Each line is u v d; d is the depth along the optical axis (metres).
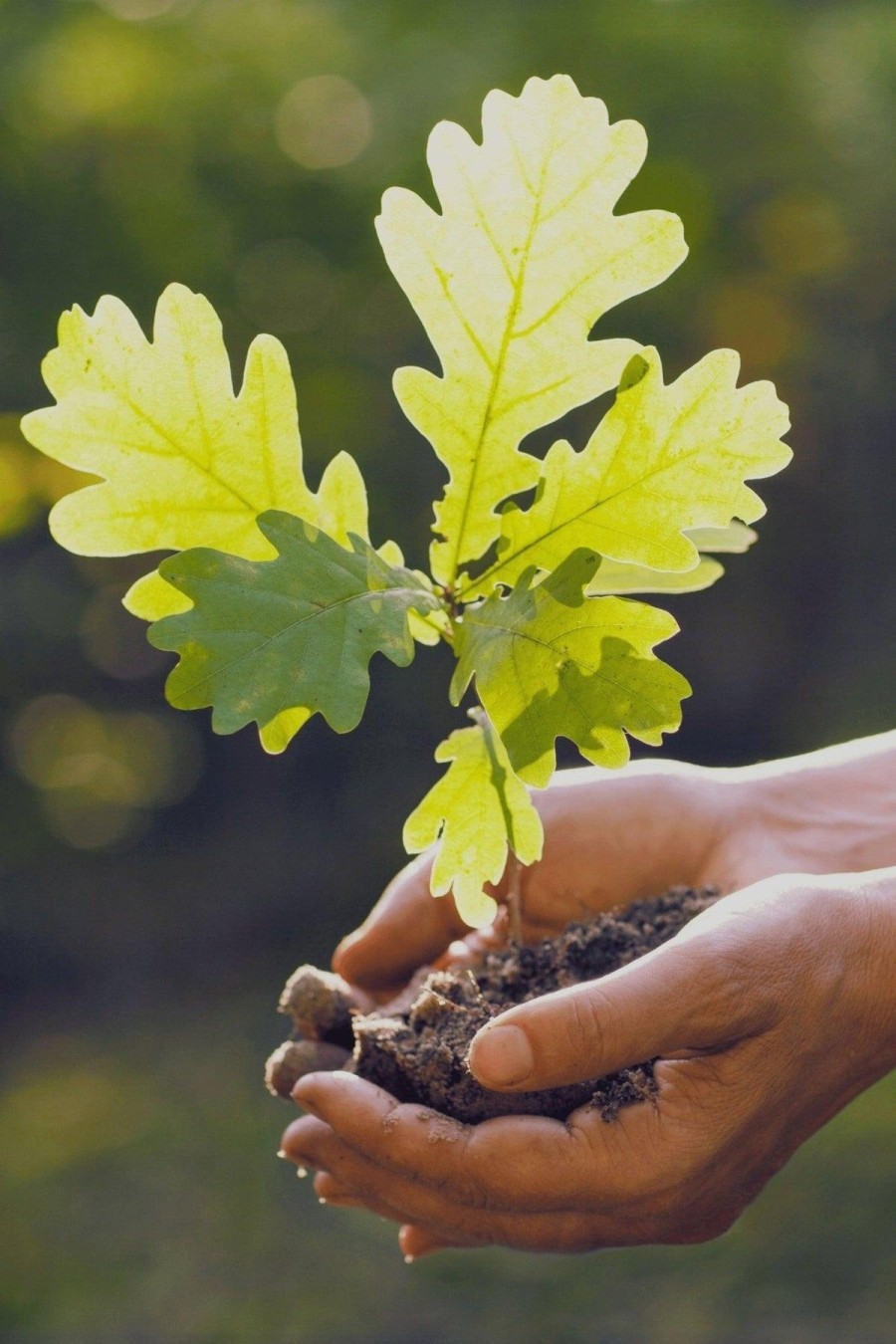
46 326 6.27
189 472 1.08
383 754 7.99
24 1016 6.80
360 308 7.00
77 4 6.80
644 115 7.38
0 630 7.12
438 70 7.15
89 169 6.51
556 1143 1.12
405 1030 1.22
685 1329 3.52
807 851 1.56
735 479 1.06
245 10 7.24
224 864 7.84
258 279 6.92
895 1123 4.38
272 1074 1.37
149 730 7.90
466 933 1.61
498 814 1.16
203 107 6.86
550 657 1.06
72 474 4.28
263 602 0.99
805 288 7.72
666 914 1.42
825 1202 4.00
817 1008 1.14
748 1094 1.14
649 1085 1.14
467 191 1.06
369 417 6.92
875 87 7.87
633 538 1.09
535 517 1.11
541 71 7.29
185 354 1.07
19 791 7.38
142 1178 4.72
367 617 1.03
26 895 7.29
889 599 8.18
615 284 1.07
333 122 7.19
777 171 7.51
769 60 7.58
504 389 1.10
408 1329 3.68
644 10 7.59
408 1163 1.15
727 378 1.06
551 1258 3.97
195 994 7.03
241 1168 4.76
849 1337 3.38
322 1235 4.25
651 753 8.33
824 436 7.95
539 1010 1.02
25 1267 4.11
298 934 7.61
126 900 7.55
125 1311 3.86
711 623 8.27
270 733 1.00
